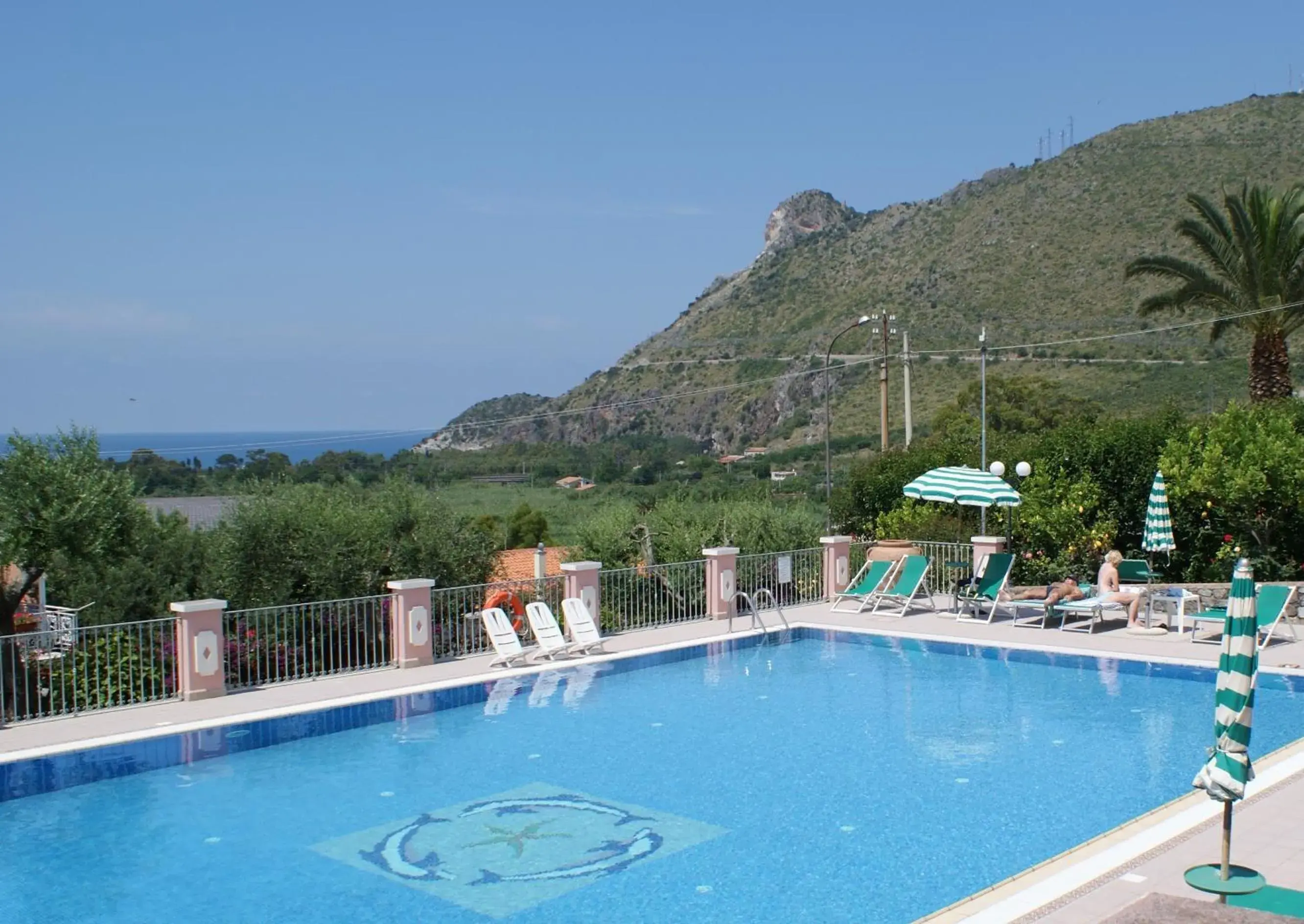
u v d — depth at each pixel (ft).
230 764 35.94
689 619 61.16
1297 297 82.94
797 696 45.21
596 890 25.48
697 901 24.76
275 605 52.21
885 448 102.12
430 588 49.29
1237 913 16.88
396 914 24.41
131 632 47.34
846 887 25.43
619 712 42.78
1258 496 59.88
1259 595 50.39
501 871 26.78
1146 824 27.68
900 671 49.78
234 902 25.20
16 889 26.09
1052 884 23.52
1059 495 67.41
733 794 32.53
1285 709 40.70
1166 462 63.82
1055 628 56.65
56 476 49.57
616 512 74.28
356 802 32.17
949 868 26.48
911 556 62.59
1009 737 38.42
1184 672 47.60
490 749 37.68
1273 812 27.71
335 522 57.57
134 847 28.71
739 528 71.05
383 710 42.42
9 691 41.19
